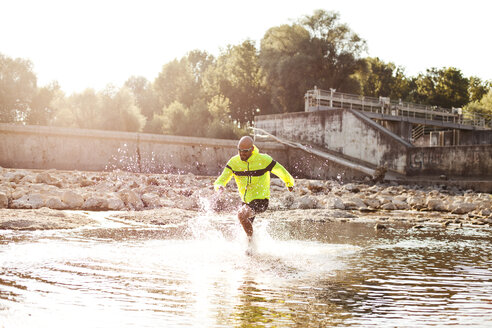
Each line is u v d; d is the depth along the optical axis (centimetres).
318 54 5316
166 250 611
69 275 450
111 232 758
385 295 423
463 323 344
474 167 2659
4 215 835
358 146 3284
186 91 7162
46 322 314
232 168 689
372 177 2916
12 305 347
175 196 1371
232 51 6397
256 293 416
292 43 5388
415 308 382
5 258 514
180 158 2958
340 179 3180
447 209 1505
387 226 1026
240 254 609
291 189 714
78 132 2603
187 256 577
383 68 8300
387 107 4056
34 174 1623
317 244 727
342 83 5441
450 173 2766
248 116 6153
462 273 530
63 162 2570
